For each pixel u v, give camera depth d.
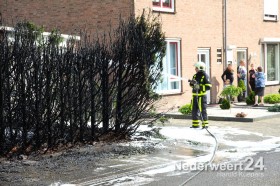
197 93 13.97
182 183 7.82
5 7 21.81
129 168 8.89
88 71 10.39
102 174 8.41
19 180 7.89
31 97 9.29
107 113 11.01
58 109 9.77
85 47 10.43
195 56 20.91
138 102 11.23
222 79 22.36
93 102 10.62
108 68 10.89
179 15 20.00
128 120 11.29
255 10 24.56
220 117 16.19
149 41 11.16
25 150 9.48
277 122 15.58
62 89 9.77
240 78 23.08
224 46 22.53
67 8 19.94
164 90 19.44
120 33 11.20
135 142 11.25
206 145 11.30
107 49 10.90
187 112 16.78
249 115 16.72
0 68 8.70
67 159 9.38
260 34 25.00
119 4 18.38
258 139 12.26
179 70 20.14
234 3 23.09
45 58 9.43
